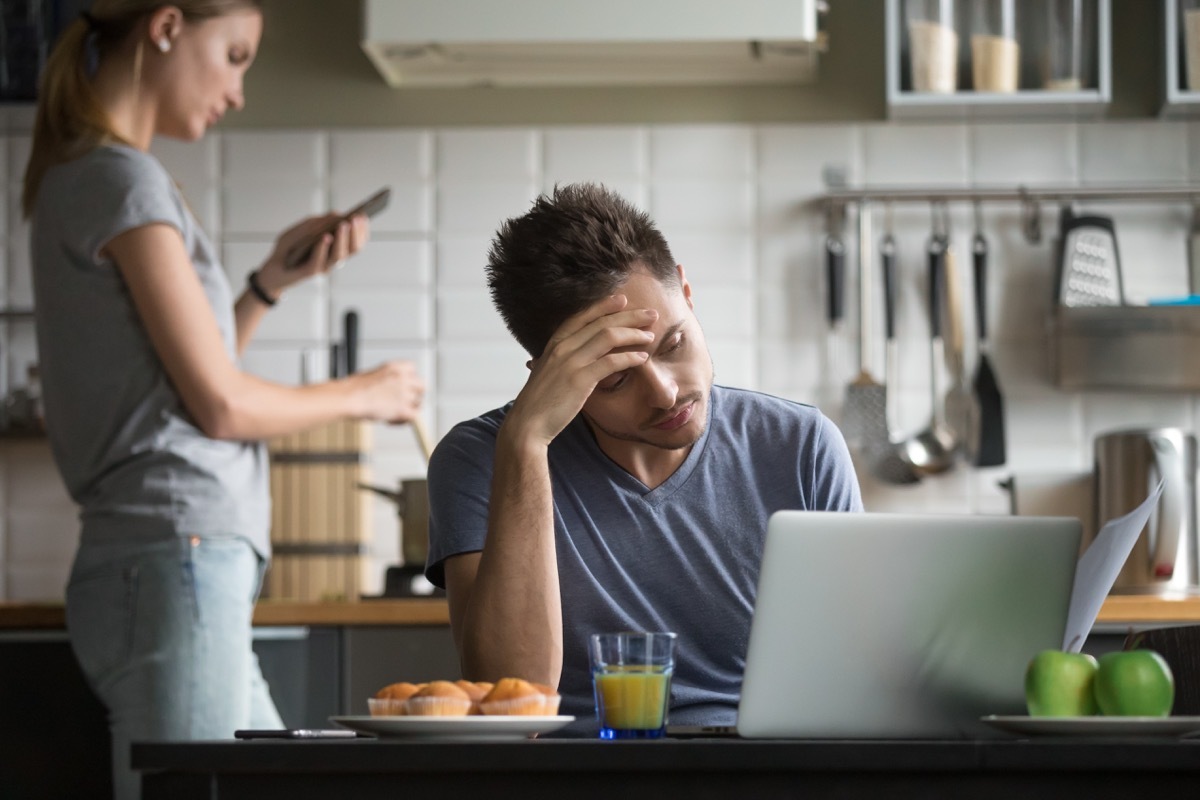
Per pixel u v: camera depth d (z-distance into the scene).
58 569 3.54
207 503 2.32
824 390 3.53
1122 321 3.37
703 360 1.72
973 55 3.43
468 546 1.85
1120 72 3.57
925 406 3.51
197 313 2.31
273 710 2.51
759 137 3.59
